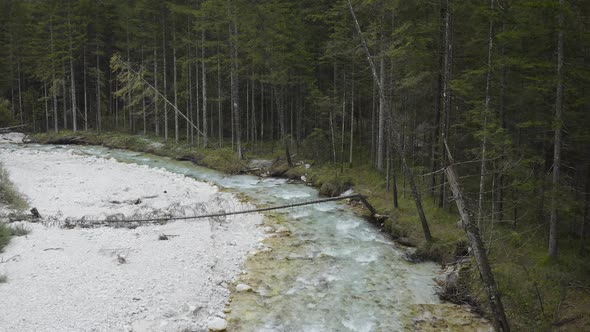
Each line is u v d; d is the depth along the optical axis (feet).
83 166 93.45
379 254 47.11
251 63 106.01
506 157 42.39
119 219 51.19
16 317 28.81
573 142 45.50
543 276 35.78
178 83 130.62
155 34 128.57
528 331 30.55
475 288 36.81
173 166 102.37
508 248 41.83
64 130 154.40
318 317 33.35
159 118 145.48
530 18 38.06
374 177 76.28
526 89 45.70
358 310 34.65
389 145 60.49
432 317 33.86
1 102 157.69
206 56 128.57
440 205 56.95
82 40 149.79
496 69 43.80
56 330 27.81
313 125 119.65
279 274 40.96
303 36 98.63
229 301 35.06
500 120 46.96
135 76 98.43
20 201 56.54
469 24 52.75
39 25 150.10
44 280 34.37
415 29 56.03
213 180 87.10
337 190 73.05
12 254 39.04
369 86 89.86
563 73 35.50
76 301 31.58
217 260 42.47
